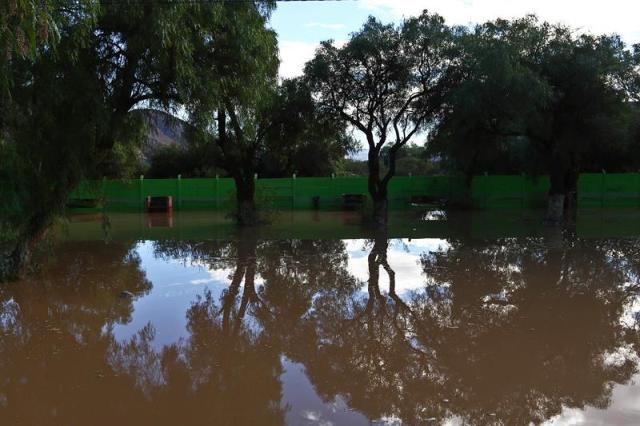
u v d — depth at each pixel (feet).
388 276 33.58
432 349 20.97
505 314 25.35
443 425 14.93
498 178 81.92
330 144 67.00
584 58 51.52
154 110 35.68
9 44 15.62
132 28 30.42
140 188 82.43
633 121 68.39
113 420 15.21
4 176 30.37
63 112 29.81
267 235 52.39
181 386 17.60
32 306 26.99
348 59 54.34
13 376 18.45
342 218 68.54
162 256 40.83
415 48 53.83
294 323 24.54
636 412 15.51
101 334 22.86
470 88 49.47
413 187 84.33
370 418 15.31
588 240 46.60
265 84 39.55
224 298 28.76
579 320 24.26
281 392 17.13
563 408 15.85
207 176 104.68
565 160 58.70
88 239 50.42
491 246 44.06
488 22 53.62
